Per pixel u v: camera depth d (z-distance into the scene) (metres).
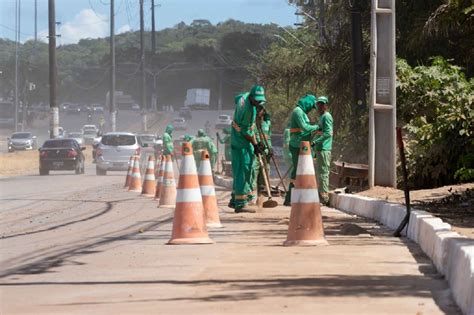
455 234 11.95
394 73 25.84
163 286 10.53
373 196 23.98
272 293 9.84
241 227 17.95
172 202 24.98
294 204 14.58
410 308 8.88
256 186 24.05
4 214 23.27
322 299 9.43
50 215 22.69
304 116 23.27
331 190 26.67
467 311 8.27
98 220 20.83
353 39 34.34
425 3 34.59
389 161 25.92
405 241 15.25
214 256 13.23
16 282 11.15
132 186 34.34
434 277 10.95
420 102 29.53
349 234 16.53
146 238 16.28
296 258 12.87
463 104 25.61
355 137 33.34
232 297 9.65
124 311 9.00
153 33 154.25
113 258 13.34
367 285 10.34
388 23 25.84
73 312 9.02
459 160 24.86
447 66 30.28
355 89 34.25
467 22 24.91
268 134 23.12
